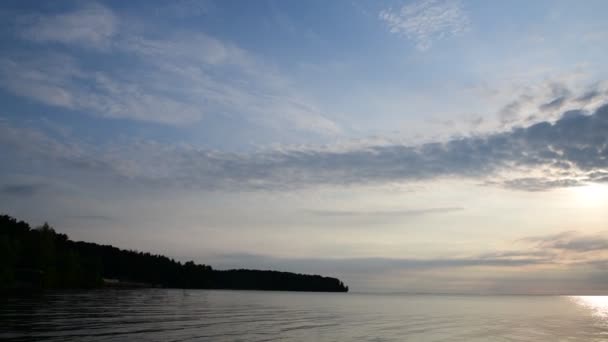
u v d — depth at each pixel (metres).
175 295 169.75
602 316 92.88
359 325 59.00
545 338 49.34
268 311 86.44
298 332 48.06
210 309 85.81
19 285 148.50
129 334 40.69
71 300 92.62
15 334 38.06
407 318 75.50
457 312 100.06
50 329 41.84
